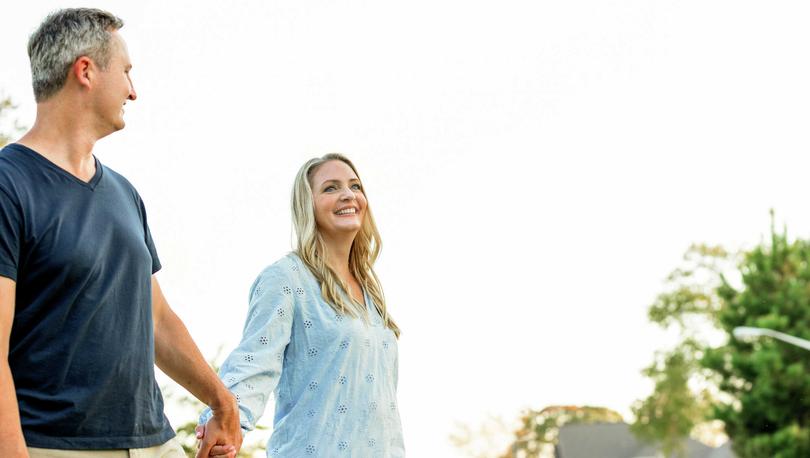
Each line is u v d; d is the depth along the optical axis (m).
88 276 2.95
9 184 2.86
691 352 52.84
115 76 3.13
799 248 36.50
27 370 2.87
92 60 3.09
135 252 3.12
